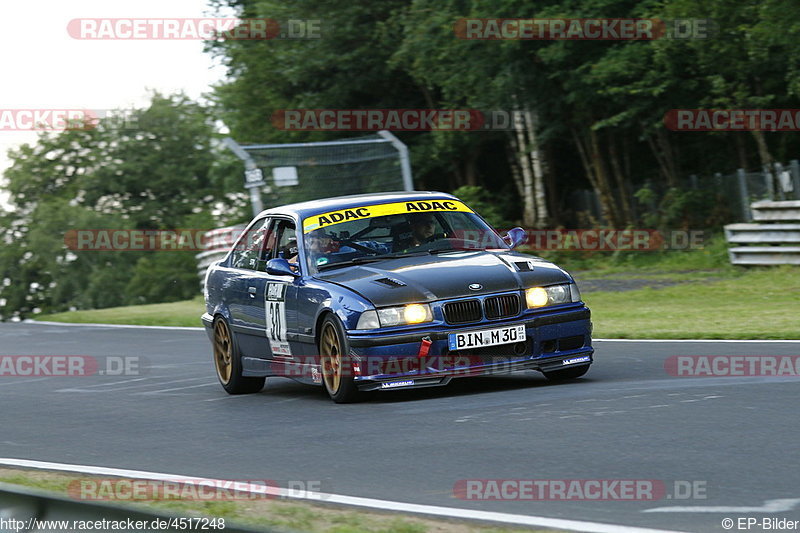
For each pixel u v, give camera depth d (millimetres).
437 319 28672
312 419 27766
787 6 74812
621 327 47562
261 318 33750
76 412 33531
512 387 30484
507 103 95938
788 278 64750
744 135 98562
